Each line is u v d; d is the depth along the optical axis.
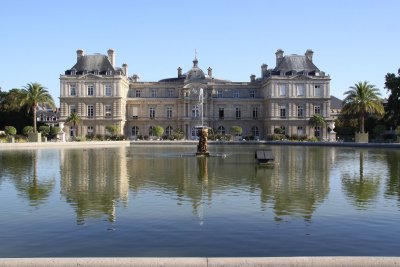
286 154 54.78
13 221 16.36
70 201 20.03
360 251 13.02
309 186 24.59
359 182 26.31
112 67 122.62
